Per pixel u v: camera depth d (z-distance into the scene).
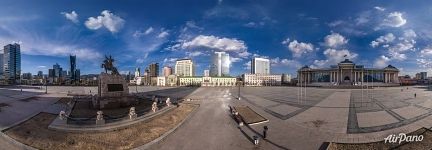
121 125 19.58
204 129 20.33
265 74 186.12
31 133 17.95
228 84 156.25
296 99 44.34
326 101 40.41
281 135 18.45
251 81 176.00
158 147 15.94
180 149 15.62
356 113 27.33
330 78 155.25
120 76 33.62
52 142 16.16
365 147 15.62
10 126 19.67
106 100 30.50
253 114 26.70
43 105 33.22
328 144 16.31
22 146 15.55
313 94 58.97
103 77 31.70
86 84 119.00
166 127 20.48
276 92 67.56
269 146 16.09
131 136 17.72
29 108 29.95
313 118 24.58
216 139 17.62
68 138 16.91
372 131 19.19
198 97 48.91
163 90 79.50
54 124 19.34
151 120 22.83
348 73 150.12
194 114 26.98
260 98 46.38
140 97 45.47
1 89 75.00
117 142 16.52
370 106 33.16
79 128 18.44
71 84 120.31
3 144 15.93
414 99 42.94
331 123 22.20
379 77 153.88
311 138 17.66
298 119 24.14
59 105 33.19
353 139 17.27
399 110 29.14
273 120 23.73
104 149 15.34
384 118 24.03
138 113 24.45
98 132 18.31
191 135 18.58
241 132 19.41
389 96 50.81
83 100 39.56
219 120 23.86
